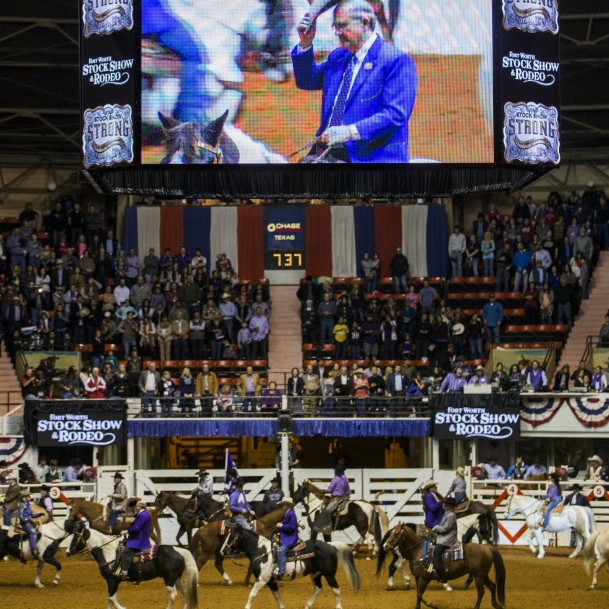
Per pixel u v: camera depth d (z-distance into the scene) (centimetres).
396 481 3575
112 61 2919
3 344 3850
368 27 2941
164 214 4444
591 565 2450
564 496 3275
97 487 3303
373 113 2917
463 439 3397
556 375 3519
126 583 2522
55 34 3738
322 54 2934
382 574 2639
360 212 4450
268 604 2223
